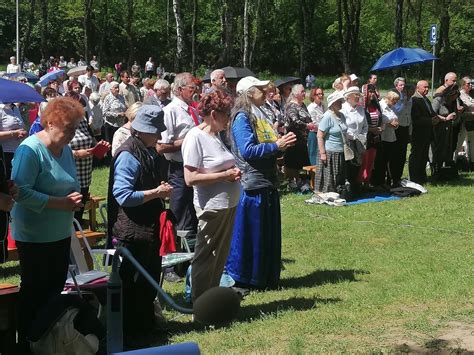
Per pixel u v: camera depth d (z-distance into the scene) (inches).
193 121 293.6
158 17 2292.1
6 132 324.8
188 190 292.4
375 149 476.1
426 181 526.0
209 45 2209.6
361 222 397.7
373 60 2222.0
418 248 335.9
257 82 254.2
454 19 2042.3
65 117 184.7
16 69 1022.4
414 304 242.8
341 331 215.3
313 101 516.1
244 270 264.5
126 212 205.9
